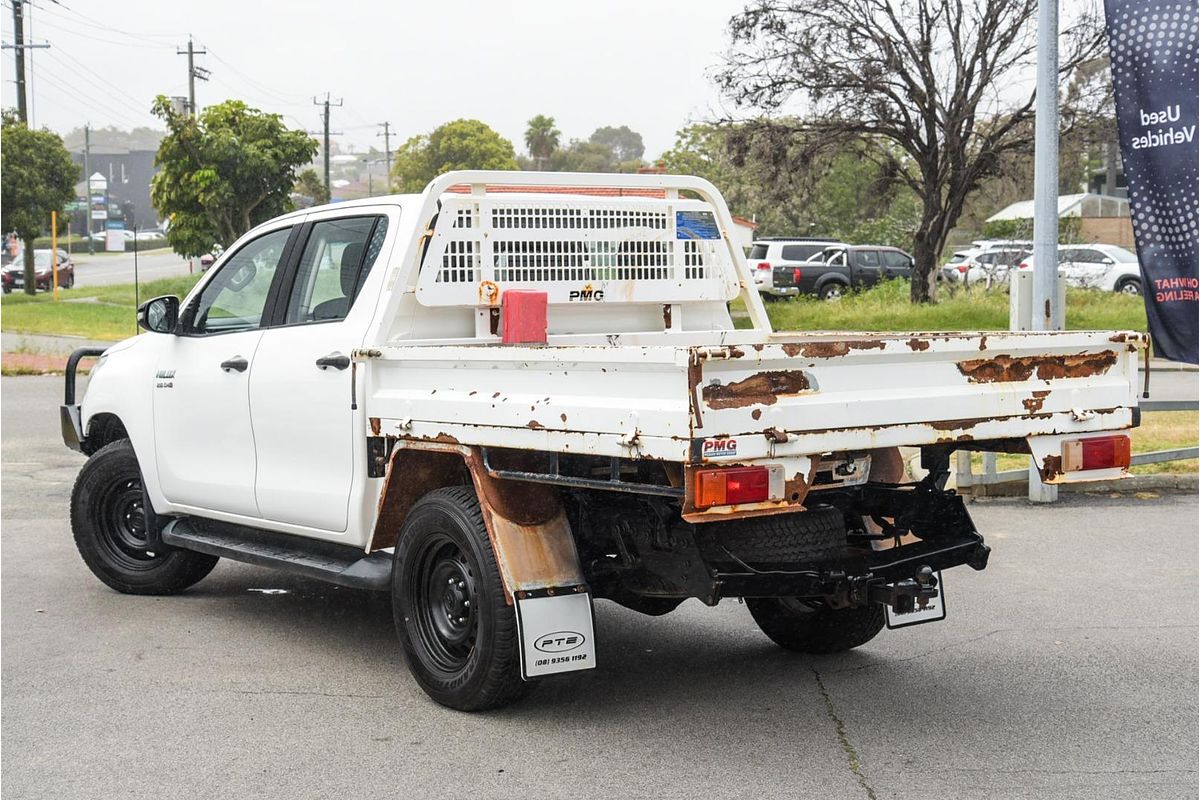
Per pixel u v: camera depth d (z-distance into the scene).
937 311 30.83
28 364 24.14
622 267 6.76
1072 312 29.67
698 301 7.03
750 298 7.17
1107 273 37.09
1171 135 9.62
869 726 5.30
